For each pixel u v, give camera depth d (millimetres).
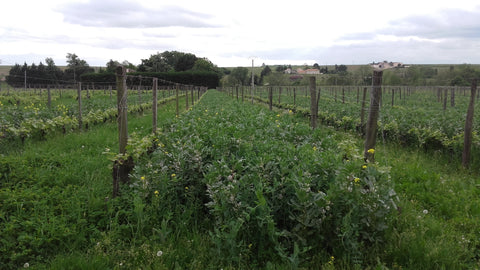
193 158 5414
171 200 5090
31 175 6133
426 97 36656
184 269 3863
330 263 3764
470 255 4203
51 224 4395
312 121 9930
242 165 5113
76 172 6688
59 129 11305
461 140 8625
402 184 6680
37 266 3814
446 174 7535
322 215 4020
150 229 4574
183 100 37125
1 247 3969
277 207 4305
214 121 10125
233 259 3828
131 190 5457
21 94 32125
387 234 4359
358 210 4090
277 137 8070
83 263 3762
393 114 14625
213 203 4281
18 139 9234
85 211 4902
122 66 5805
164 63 107812
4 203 4906
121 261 3930
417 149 9906
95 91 44000
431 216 5328
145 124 13828
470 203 5730
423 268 3908
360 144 11039
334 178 4594
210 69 106812
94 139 9938
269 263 3664
